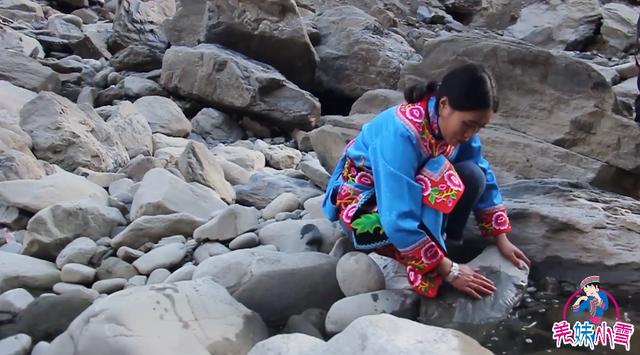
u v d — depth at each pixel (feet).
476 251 10.07
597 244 9.57
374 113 15.51
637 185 13.53
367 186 9.20
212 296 8.25
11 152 13.07
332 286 9.23
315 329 8.48
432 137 8.52
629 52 32.78
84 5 33.45
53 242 10.63
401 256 8.84
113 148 15.56
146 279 9.93
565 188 10.85
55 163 14.49
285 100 19.66
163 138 17.49
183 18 24.00
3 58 20.45
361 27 23.11
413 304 8.71
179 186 11.84
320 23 23.84
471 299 8.68
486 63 14.20
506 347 8.14
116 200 12.09
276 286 8.99
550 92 13.70
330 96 23.25
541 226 9.95
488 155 13.07
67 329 7.84
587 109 13.42
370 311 8.53
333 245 10.30
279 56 21.61
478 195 9.26
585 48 33.47
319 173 13.17
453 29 36.27
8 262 9.93
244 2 20.88
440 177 8.59
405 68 15.66
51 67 22.34
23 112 15.11
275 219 11.62
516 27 34.83
